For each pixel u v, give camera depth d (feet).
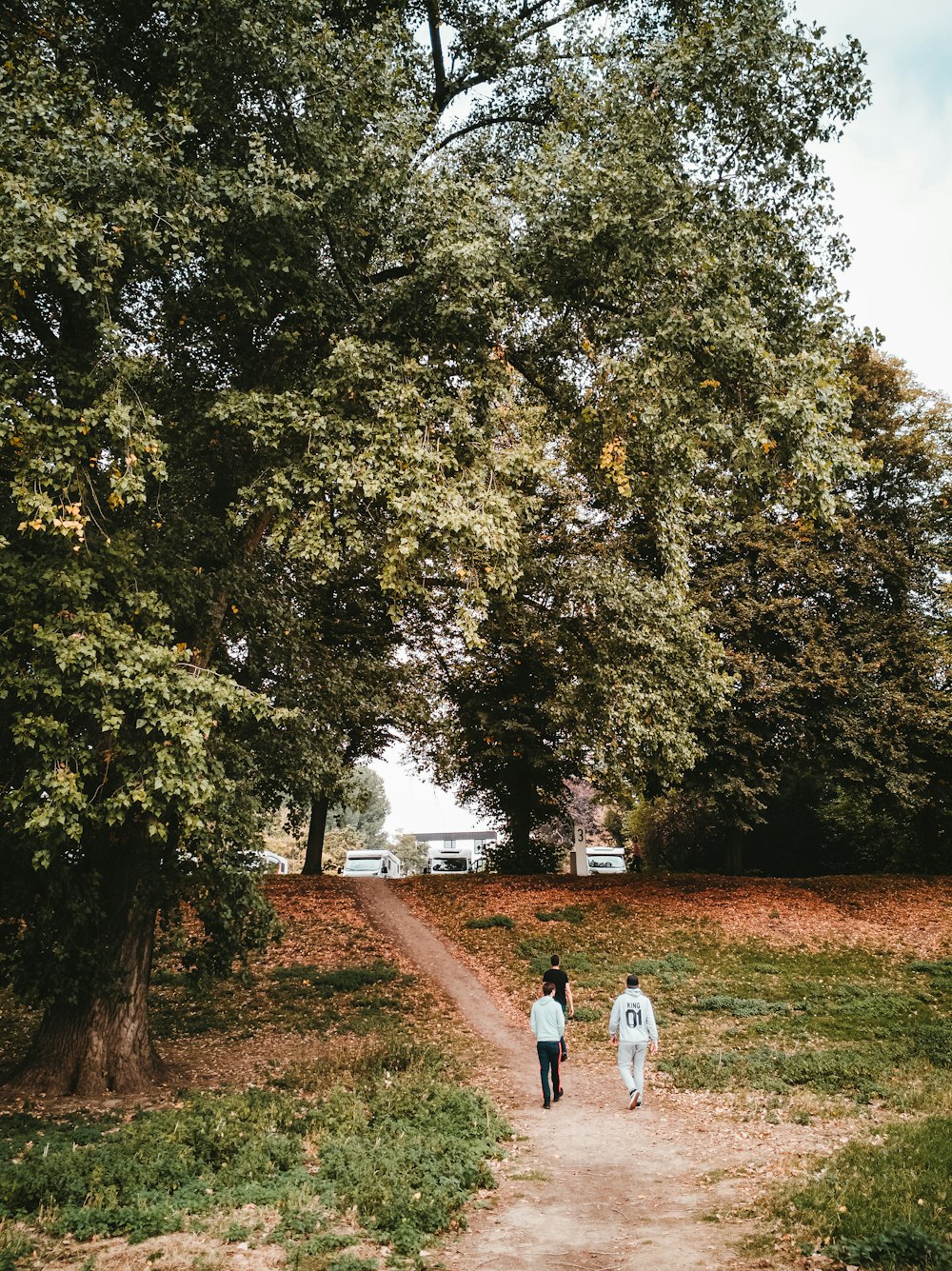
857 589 85.66
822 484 34.40
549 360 44.06
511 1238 22.97
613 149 36.86
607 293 37.88
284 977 62.18
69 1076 38.86
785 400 34.01
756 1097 38.29
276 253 34.19
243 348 38.81
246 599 41.81
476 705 86.58
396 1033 50.75
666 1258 20.84
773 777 81.00
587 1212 25.22
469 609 35.81
